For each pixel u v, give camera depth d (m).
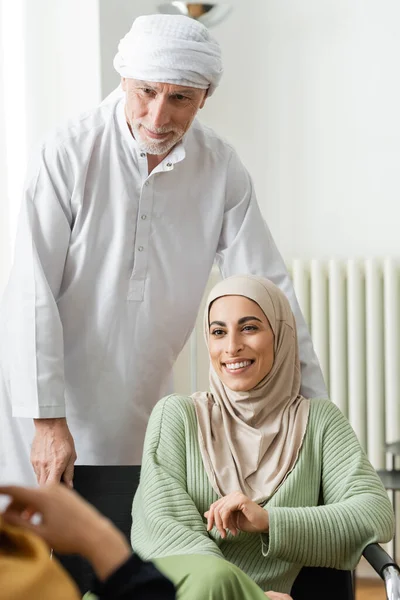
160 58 2.21
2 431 2.51
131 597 0.91
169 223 2.52
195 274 2.58
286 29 4.53
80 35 3.69
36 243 2.40
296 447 2.10
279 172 4.57
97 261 2.48
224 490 2.04
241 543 2.01
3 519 0.90
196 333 4.41
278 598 1.86
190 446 2.08
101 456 2.57
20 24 3.52
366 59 4.49
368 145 4.51
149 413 2.62
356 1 4.48
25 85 3.53
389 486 3.50
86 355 2.51
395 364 4.39
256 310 2.11
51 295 2.36
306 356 2.39
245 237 2.59
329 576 2.07
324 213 4.54
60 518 0.91
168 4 3.97
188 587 1.64
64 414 2.34
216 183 2.58
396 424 4.41
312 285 4.42
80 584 2.02
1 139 3.41
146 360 2.55
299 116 4.54
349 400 4.46
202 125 2.61
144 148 2.36
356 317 4.41
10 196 3.45
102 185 2.47
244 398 2.10
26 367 2.32
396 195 4.50
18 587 0.79
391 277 4.36
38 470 2.31
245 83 4.57
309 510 1.98
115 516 2.19
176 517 1.98
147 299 2.52
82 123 2.49
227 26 4.54
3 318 2.45
